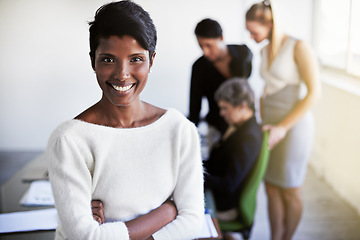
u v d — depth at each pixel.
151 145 0.86
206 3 3.63
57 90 4.08
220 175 2.12
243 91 2.25
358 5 2.67
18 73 4.05
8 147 4.18
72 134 0.81
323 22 2.65
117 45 0.76
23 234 1.15
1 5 3.86
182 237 0.88
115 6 0.78
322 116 2.82
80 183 0.81
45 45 3.97
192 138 0.93
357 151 2.62
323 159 2.88
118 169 0.84
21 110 4.13
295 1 2.59
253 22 2.38
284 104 2.36
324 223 2.55
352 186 2.67
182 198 0.91
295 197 2.48
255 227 2.62
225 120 2.33
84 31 3.93
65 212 0.80
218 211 2.12
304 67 2.29
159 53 3.86
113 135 0.84
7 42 3.96
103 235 0.79
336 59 2.79
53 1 3.86
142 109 0.88
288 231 2.54
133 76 0.79
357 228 2.52
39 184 1.54
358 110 2.60
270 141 2.35
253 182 2.11
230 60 2.41
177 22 3.77
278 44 2.35
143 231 0.84
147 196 0.86
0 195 1.45
